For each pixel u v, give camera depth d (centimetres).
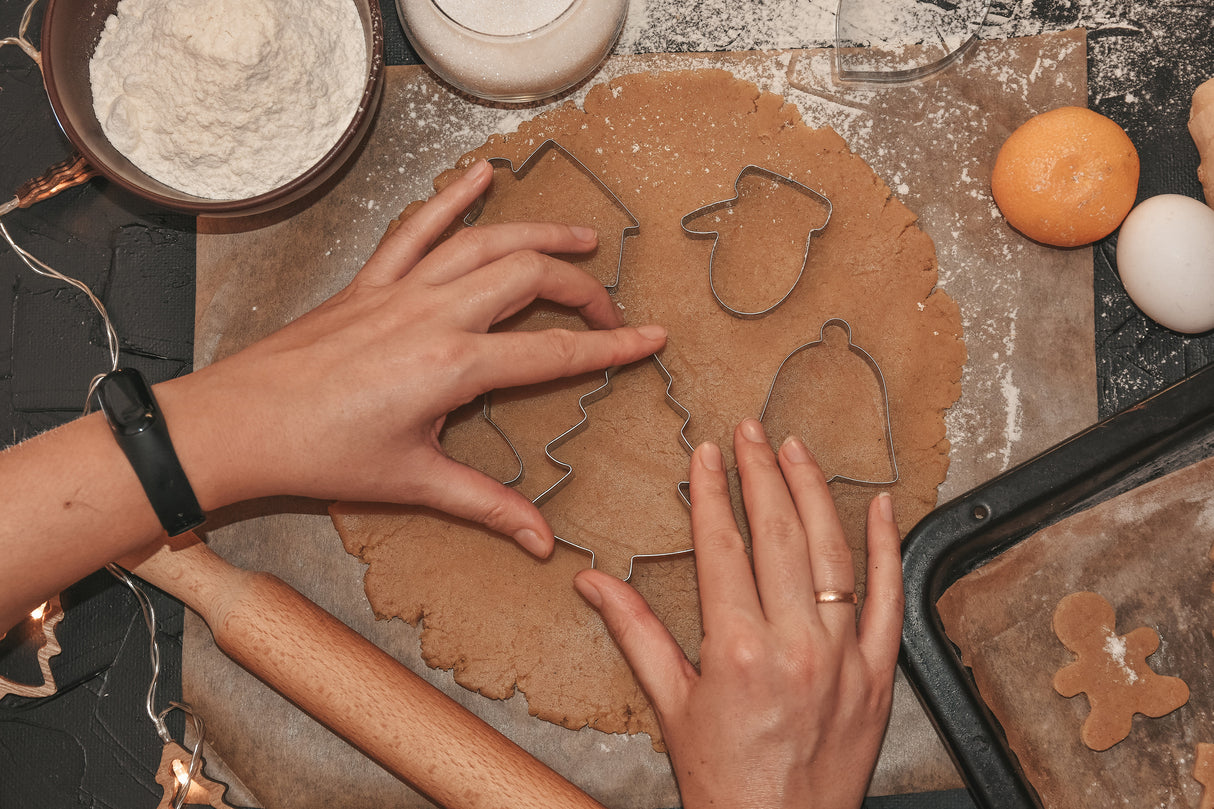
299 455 59
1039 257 67
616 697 65
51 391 68
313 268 68
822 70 69
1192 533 64
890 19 69
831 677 59
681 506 66
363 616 67
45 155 69
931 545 64
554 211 68
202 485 59
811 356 66
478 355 60
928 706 63
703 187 68
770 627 59
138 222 69
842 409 66
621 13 67
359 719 61
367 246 68
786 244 67
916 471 66
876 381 66
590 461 66
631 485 66
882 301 67
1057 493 64
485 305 61
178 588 63
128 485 58
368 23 65
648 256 67
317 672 61
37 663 67
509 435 66
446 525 66
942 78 69
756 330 67
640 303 67
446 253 62
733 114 68
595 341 62
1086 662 63
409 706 62
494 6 66
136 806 66
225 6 62
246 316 68
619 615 61
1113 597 64
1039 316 67
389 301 61
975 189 68
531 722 66
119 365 68
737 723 58
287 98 64
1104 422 64
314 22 64
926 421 66
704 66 69
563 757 65
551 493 66
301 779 66
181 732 67
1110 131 65
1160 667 64
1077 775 63
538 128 68
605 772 65
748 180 68
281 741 66
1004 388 67
